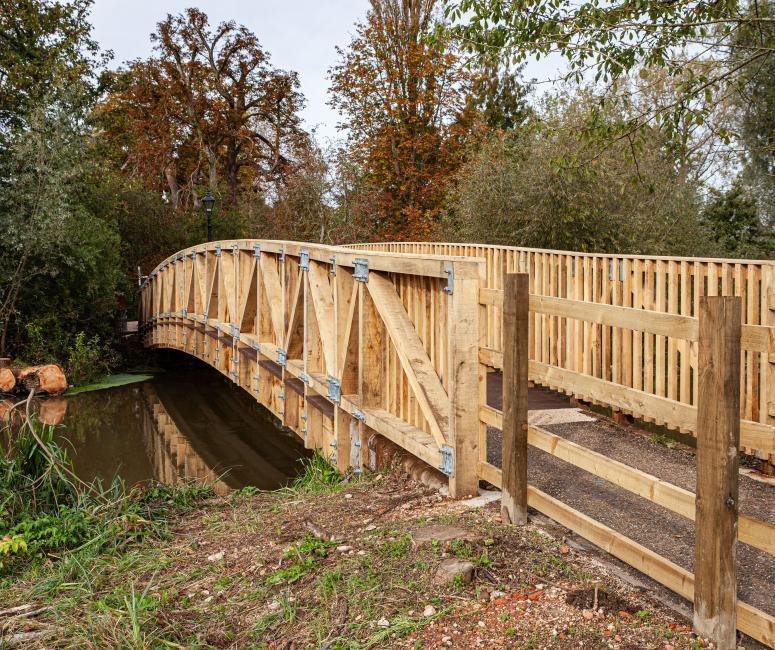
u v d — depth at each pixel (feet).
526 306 14.38
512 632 10.40
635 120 30.27
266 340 33.27
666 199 53.26
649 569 11.18
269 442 39.52
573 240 48.83
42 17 89.76
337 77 107.96
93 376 63.67
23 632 12.41
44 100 63.26
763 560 13.34
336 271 22.52
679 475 18.29
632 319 11.50
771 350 18.44
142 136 137.69
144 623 12.15
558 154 47.67
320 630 11.18
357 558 13.42
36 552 17.20
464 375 16.17
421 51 101.86
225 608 12.55
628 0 27.55
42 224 58.49
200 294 50.90
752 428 9.64
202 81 140.97
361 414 20.74
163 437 40.98
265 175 146.10
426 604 11.44
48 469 21.16
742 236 69.05
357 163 103.09
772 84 54.08
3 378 53.52
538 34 29.32
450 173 103.35
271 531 16.34
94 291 67.97
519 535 13.74
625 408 11.86
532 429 14.34
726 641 9.55
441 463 16.56
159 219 102.37
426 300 18.37
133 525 18.02
